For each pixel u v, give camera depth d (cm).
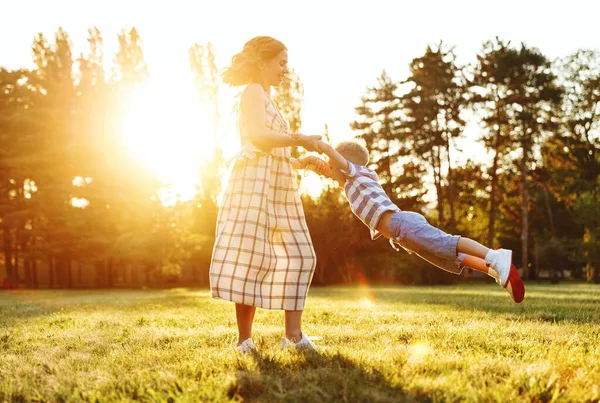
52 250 3634
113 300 1396
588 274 3591
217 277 383
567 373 287
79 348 448
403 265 3459
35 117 3728
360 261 3525
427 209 4278
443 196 4478
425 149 4116
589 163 4222
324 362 316
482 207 4812
